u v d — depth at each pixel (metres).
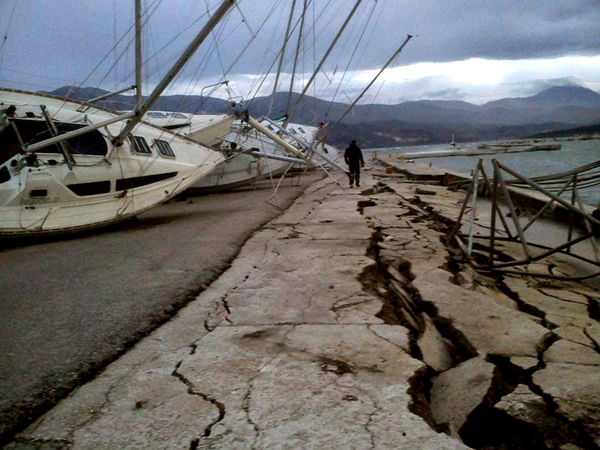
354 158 17.17
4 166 7.98
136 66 10.68
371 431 2.17
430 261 5.95
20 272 5.82
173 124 17.00
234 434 2.19
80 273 5.57
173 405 2.48
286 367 2.89
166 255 6.43
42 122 8.49
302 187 18.73
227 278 5.20
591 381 2.63
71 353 3.18
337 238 7.41
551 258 6.85
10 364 3.03
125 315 3.93
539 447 2.20
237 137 18.48
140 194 9.70
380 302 4.18
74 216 8.47
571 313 4.22
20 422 2.38
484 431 2.45
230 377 2.78
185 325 3.73
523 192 12.09
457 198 14.03
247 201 14.39
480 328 3.57
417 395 2.58
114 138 9.28
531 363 2.94
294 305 4.17
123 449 2.12
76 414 2.43
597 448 2.09
